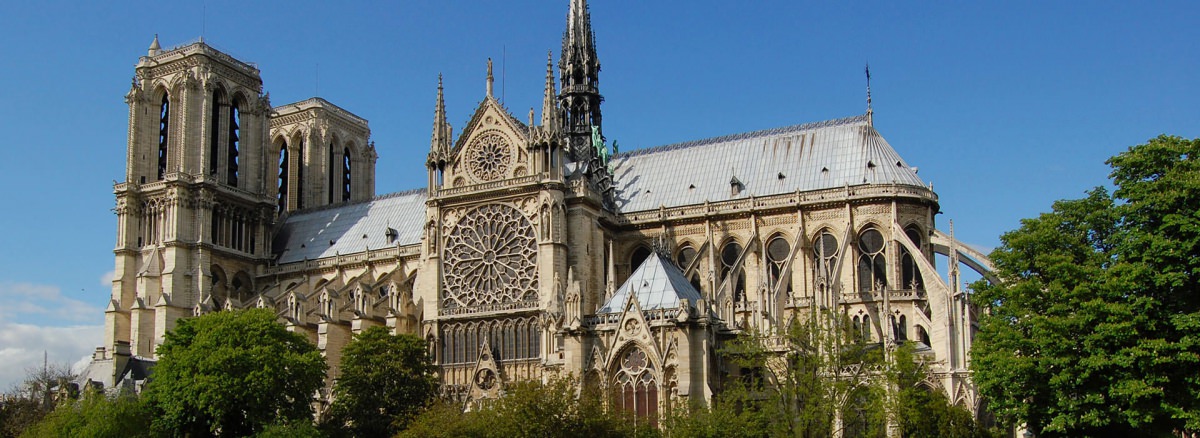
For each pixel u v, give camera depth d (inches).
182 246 5915.4
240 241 6264.8
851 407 3211.1
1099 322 2731.3
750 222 5049.2
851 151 5098.4
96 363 5713.6
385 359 4350.4
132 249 6087.6
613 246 5265.8
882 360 3257.9
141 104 6245.1
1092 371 2716.5
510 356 4756.4
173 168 6127.0
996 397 2967.5
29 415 5054.1
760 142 5383.9
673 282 3656.5
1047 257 2906.0
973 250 4753.9
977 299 3166.8
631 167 5654.5
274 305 5674.2
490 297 4884.4
